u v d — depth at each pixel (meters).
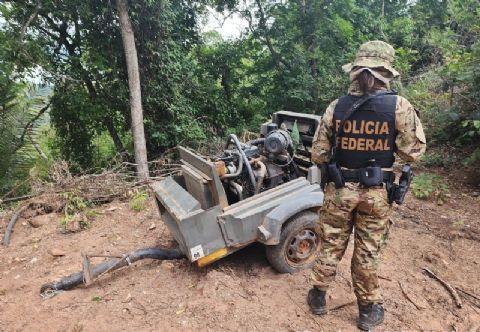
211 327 2.88
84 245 4.37
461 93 6.27
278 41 12.50
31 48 8.79
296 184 3.55
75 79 9.45
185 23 11.85
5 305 3.37
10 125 8.53
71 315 3.14
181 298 3.24
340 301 3.13
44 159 8.49
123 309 3.16
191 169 3.52
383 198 2.57
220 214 3.20
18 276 3.85
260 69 13.06
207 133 12.00
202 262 3.21
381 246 2.67
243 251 3.91
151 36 9.98
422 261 3.76
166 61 10.52
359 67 2.48
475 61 5.79
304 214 3.42
